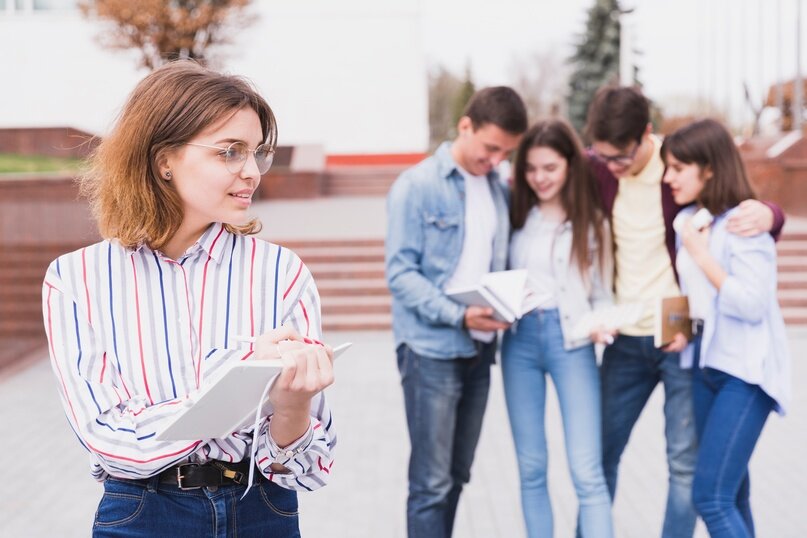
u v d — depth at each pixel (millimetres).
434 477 3326
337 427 6254
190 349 1773
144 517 1755
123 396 1730
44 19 22922
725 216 3139
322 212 15578
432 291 3270
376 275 11047
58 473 5336
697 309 3264
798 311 10117
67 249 10141
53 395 7332
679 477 3494
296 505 1917
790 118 19406
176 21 17141
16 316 8484
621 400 3629
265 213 15453
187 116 1707
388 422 6367
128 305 1765
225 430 1666
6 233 8133
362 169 20000
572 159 3396
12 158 12117
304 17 24062
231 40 18281
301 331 1867
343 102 24281
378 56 24203
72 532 4414
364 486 5031
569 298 3418
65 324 1748
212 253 1815
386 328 10203
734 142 3180
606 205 3516
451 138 38344
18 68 23062
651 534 4320
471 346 3328
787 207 15117
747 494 3273
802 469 5223
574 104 29781
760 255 3037
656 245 3475
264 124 1812
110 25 17750
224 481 1789
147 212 1735
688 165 3164
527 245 3469
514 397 3479
